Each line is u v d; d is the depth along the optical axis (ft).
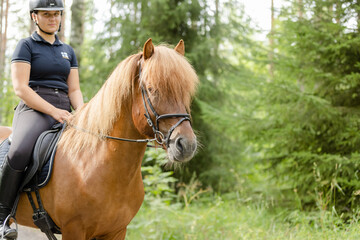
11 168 7.42
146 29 23.06
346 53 15.30
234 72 24.38
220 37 23.32
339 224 13.87
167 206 15.48
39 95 8.04
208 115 17.95
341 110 15.43
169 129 6.35
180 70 6.52
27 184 7.75
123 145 7.21
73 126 7.85
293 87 16.10
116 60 22.33
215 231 14.76
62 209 7.22
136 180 7.63
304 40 15.38
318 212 14.69
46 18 8.14
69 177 7.27
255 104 17.53
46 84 8.14
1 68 40.24
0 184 7.61
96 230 7.34
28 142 7.48
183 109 6.47
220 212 17.62
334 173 14.48
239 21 24.48
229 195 20.25
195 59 22.36
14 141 7.52
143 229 15.37
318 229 13.14
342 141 15.34
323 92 16.15
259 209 17.17
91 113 7.46
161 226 15.17
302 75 16.61
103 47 23.31
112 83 7.17
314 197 15.44
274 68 17.71
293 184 16.97
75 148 7.47
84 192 7.09
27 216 8.12
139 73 6.97
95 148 7.36
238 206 18.80
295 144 16.53
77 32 25.32
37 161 7.45
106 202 7.15
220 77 24.34
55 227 7.78
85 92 21.09
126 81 6.99
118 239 7.98
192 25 23.91
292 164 16.48
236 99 24.32
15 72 7.68
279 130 16.16
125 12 23.29
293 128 15.66
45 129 7.91
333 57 15.21
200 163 23.88
